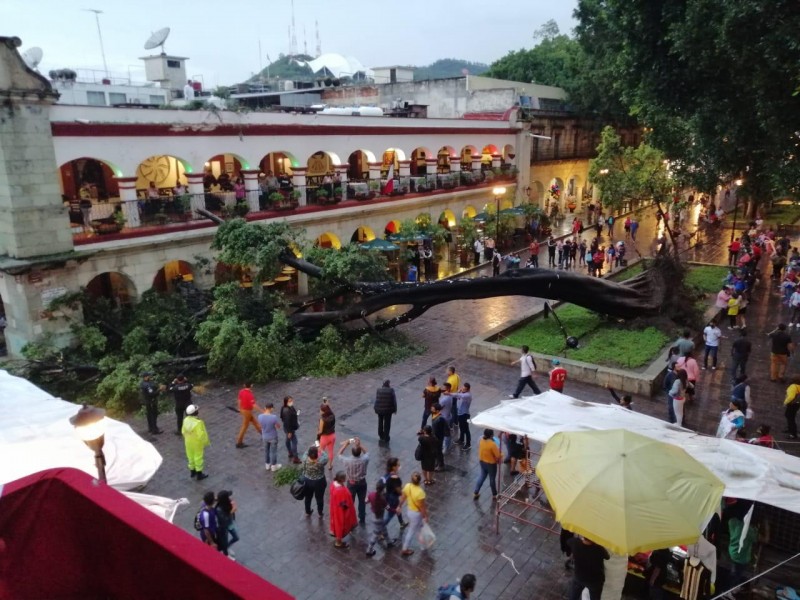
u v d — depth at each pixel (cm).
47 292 1694
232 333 1655
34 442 784
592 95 4050
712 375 1620
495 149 3475
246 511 1085
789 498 746
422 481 1161
